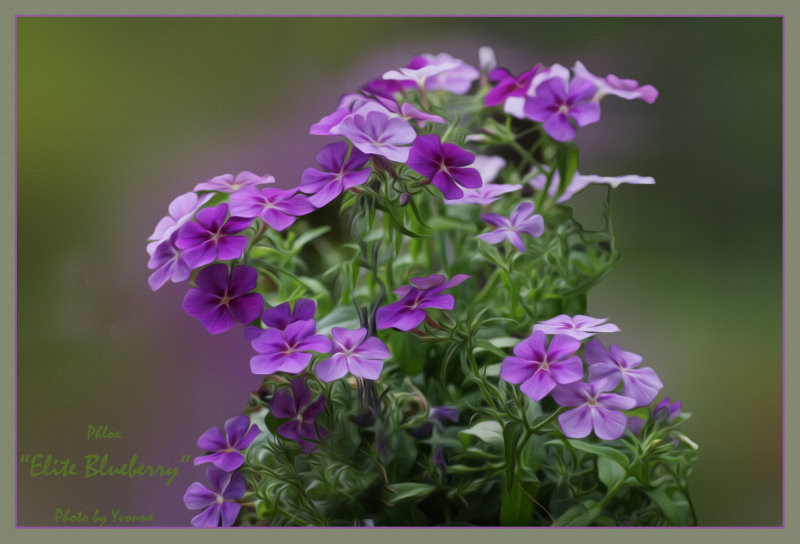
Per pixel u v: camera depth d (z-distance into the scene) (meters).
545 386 1.25
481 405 1.29
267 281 1.33
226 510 1.28
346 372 1.25
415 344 1.30
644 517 1.29
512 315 1.31
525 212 1.30
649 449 1.27
